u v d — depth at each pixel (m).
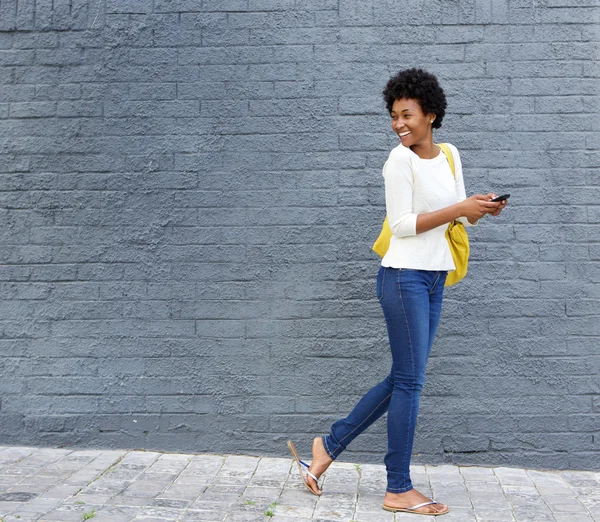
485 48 4.11
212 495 3.45
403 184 3.27
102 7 4.19
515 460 4.04
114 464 3.90
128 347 4.15
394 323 3.31
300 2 4.15
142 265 4.16
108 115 4.18
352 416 3.50
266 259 4.13
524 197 4.07
